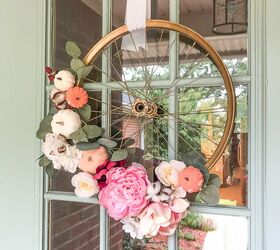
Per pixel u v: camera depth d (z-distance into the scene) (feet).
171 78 2.89
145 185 2.52
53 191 3.17
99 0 3.08
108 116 2.98
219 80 2.75
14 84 3.27
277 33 2.57
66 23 3.19
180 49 2.89
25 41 3.24
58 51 3.21
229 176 2.69
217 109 2.76
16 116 3.27
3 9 3.31
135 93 2.96
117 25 3.02
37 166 3.19
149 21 2.84
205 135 2.78
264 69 2.60
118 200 2.50
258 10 2.62
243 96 2.69
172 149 2.85
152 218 2.48
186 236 2.82
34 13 3.22
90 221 3.05
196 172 2.51
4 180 3.31
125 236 2.96
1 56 3.32
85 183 2.68
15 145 3.27
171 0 2.88
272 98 2.57
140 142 2.92
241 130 2.68
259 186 2.59
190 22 2.86
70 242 3.12
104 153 2.72
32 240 3.20
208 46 2.75
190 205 2.75
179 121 2.86
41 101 3.18
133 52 2.97
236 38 2.74
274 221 2.55
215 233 2.73
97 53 2.98
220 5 2.80
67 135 2.73
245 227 2.66
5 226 3.30
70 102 2.76
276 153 2.56
